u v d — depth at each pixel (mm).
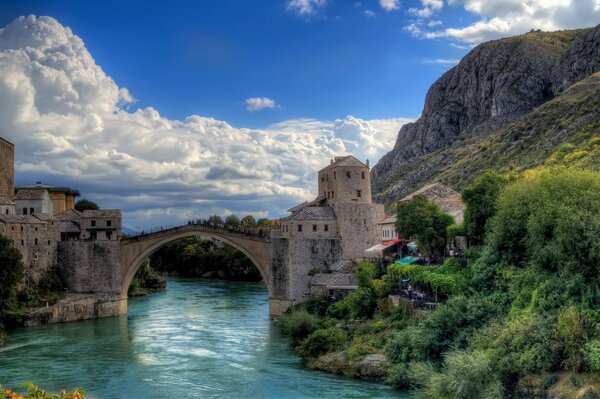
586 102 184750
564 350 53094
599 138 136875
